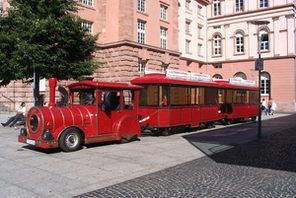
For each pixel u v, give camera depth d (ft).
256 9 131.64
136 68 88.84
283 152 33.32
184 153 32.76
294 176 22.95
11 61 47.73
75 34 53.57
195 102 54.34
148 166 26.61
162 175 23.50
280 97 125.90
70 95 38.60
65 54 51.83
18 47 46.50
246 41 135.54
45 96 82.17
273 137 46.11
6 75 51.24
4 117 75.31
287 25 123.85
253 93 77.87
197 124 54.75
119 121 37.83
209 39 146.61
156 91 46.96
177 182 21.48
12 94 88.99
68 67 53.11
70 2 53.98
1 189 19.94
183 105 50.88
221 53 143.02
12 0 51.52
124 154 31.94
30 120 33.22
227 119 68.39
